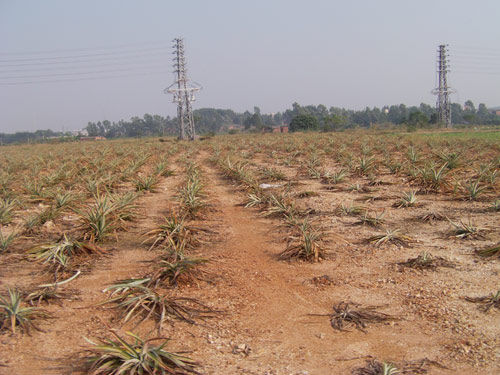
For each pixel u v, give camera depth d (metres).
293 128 82.06
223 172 18.56
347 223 9.10
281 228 8.89
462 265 6.34
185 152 32.50
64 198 11.04
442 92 74.25
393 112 148.00
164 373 3.77
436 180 11.68
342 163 19.30
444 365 3.92
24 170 23.67
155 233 8.19
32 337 4.59
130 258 7.26
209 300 5.50
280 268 6.64
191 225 9.10
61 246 7.09
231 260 7.08
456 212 9.48
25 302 5.42
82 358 4.16
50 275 6.51
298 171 17.73
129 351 3.95
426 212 9.64
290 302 5.43
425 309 5.03
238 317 5.05
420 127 70.06
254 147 32.75
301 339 4.54
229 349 4.34
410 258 6.76
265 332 4.70
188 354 4.21
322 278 6.09
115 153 31.59
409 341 4.39
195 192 11.53
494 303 5.04
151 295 5.26
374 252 7.16
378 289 5.69
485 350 4.12
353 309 5.11
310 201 11.52
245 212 10.62
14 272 6.67
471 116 97.00
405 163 16.42
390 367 3.79
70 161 24.98
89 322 4.94
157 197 13.25
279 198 10.89
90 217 8.15
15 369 4.00
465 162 15.12
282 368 3.99
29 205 12.28
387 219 9.28
